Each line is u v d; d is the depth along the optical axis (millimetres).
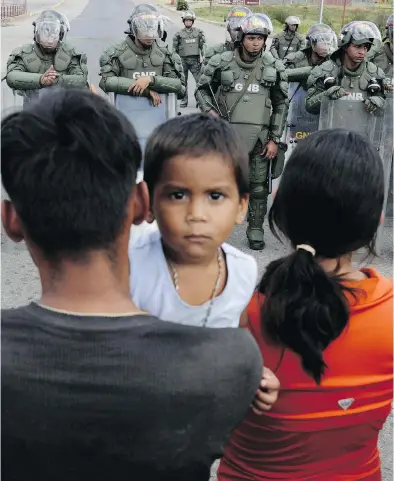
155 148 1108
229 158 1097
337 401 1126
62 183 776
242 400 831
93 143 788
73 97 835
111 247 817
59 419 772
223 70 4379
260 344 1148
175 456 802
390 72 5738
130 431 780
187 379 783
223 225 1114
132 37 4816
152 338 795
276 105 4469
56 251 808
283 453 1183
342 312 1068
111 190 793
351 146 1071
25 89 4559
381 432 2531
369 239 1121
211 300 1194
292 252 1141
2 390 776
